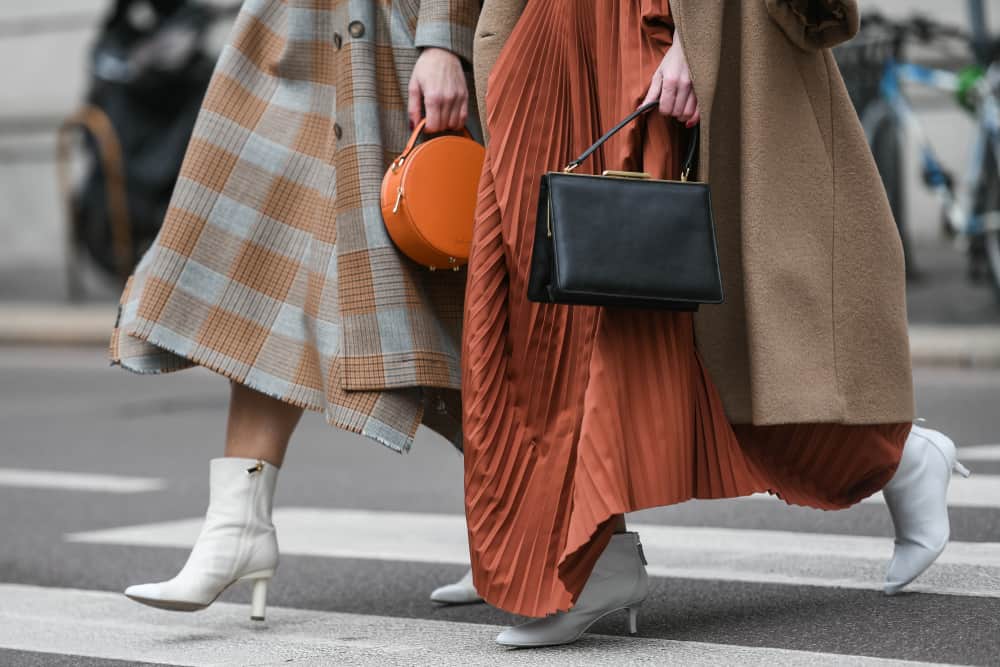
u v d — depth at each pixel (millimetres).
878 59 19188
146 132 24609
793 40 5445
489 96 5598
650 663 5332
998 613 6012
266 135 6238
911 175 20953
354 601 7000
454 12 6051
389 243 5961
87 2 29422
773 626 5934
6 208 30219
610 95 5477
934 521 6301
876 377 5633
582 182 5094
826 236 5551
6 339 23656
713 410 5461
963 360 16578
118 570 8047
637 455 5250
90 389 17844
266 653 5902
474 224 5598
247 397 6289
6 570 8109
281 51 6289
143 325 6043
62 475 11758
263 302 6160
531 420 5469
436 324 6035
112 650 6090
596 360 5246
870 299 5621
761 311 5379
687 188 5160
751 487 5453
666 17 5395
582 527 5148
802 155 5508
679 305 5117
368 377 5898
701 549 7785
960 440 11492
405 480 10984
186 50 24125
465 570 7660
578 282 4965
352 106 6031
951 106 20672
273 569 6297
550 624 5570
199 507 10180
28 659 6000
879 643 5578
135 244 25016
